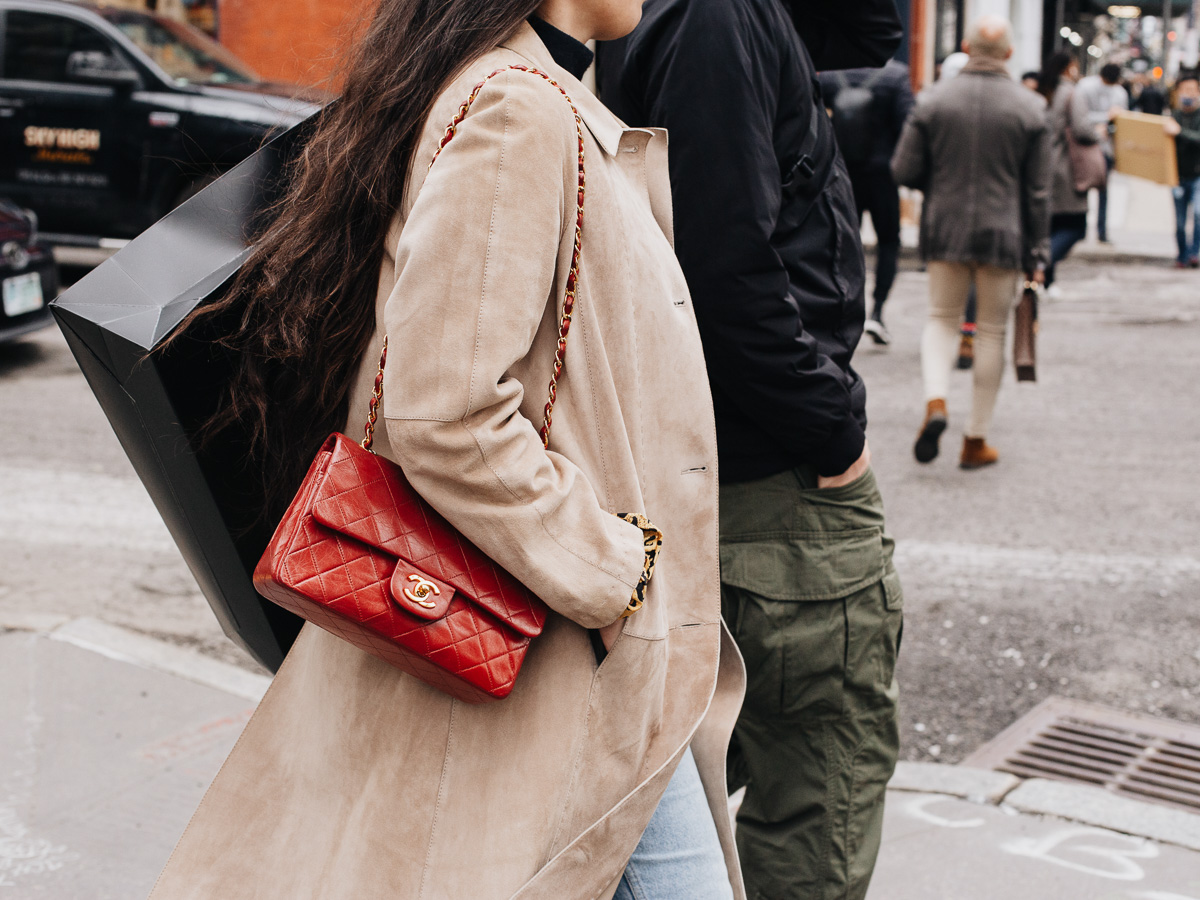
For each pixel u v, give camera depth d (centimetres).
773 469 196
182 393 152
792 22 220
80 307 150
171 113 898
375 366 146
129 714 322
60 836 266
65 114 916
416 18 145
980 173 540
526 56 144
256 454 160
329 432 153
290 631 174
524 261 130
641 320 150
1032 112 535
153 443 157
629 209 151
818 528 197
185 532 166
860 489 200
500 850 140
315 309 144
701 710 156
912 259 1303
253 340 151
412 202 140
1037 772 316
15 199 933
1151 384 734
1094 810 289
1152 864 268
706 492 160
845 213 207
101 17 927
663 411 154
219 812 155
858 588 198
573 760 142
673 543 158
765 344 183
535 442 135
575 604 136
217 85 923
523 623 136
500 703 143
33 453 568
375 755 146
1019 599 419
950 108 540
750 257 180
